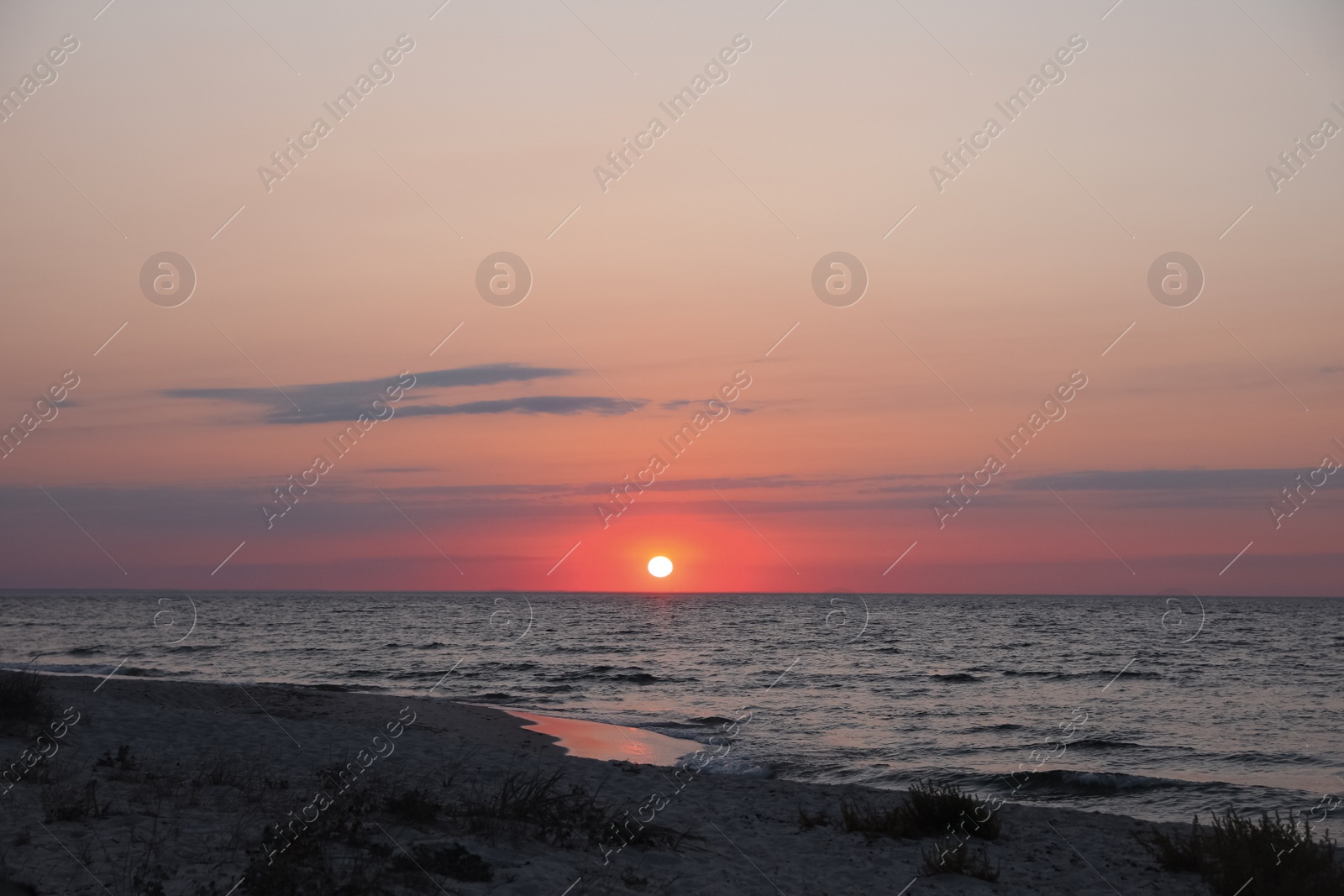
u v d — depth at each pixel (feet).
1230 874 28.58
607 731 73.26
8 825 25.36
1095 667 152.56
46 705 46.01
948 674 137.49
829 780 57.57
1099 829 40.45
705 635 249.96
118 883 20.98
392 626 277.64
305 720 60.85
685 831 34.47
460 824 30.04
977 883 29.76
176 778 33.71
